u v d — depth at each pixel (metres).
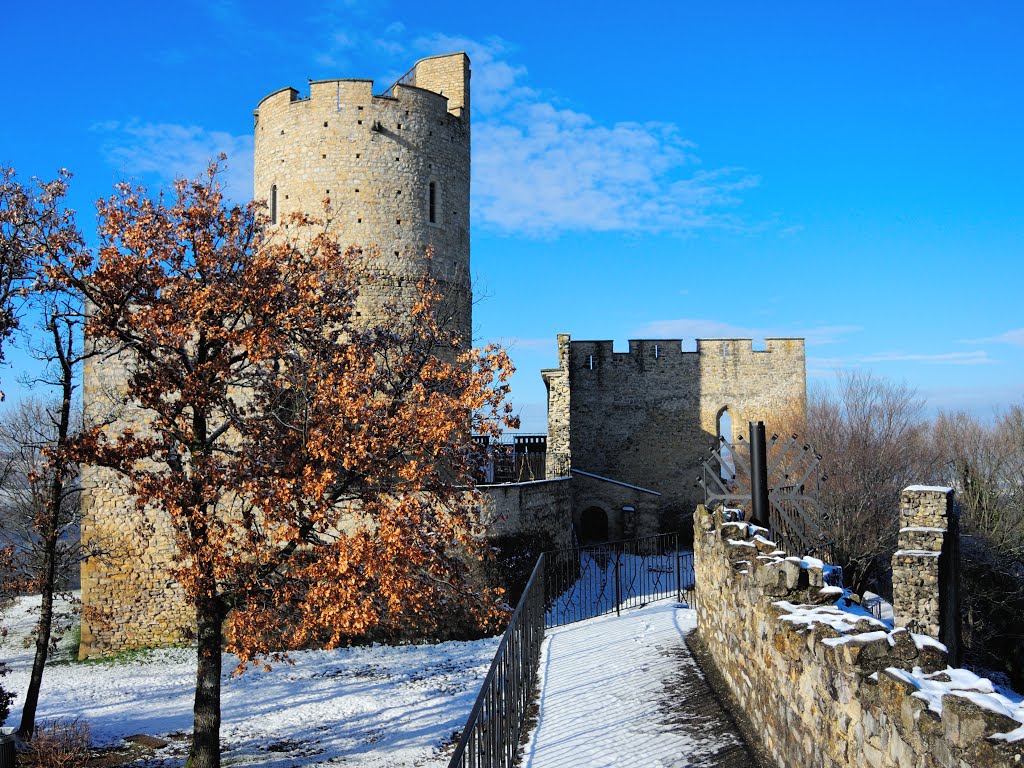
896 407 38.47
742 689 10.07
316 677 20.27
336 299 16.39
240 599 14.49
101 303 14.51
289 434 14.96
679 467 41.97
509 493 25.22
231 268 15.45
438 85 31.14
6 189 14.34
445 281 29.45
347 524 22.83
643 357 42.31
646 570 28.75
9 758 12.71
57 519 16.53
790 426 38.81
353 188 28.03
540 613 16.25
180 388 14.48
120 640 23.39
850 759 5.99
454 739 15.84
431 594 15.45
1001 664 29.48
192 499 13.85
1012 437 42.22
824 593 8.63
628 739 9.81
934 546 15.30
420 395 14.24
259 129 29.84
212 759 13.95
